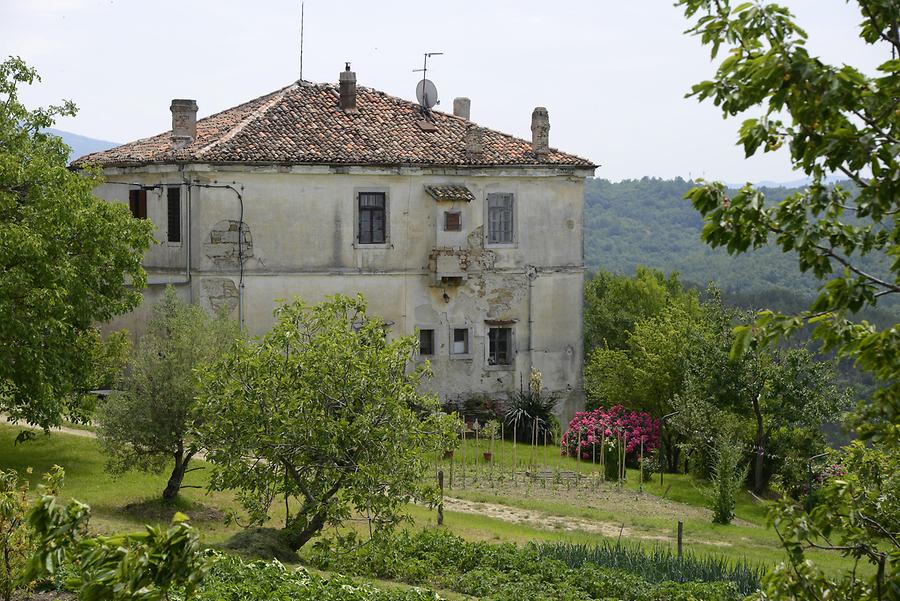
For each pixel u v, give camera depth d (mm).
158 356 22906
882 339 6652
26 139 23672
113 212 23328
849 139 6629
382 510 18125
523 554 19516
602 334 56844
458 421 19172
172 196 33688
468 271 36281
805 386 31531
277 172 33781
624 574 18594
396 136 36656
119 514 21219
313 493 18344
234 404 17969
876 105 6551
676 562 19516
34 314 20172
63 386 21078
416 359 35938
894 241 7031
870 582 7309
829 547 7664
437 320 36125
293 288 34281
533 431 35312
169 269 33875
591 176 37969
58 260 21188
